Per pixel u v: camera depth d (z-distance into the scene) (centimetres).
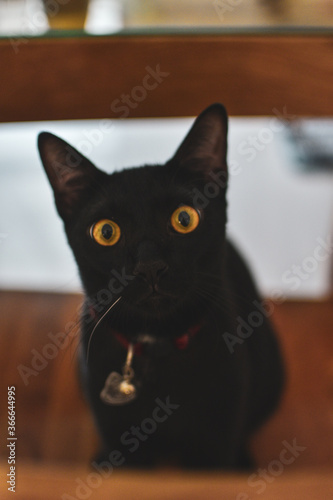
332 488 33
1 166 81
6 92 44
